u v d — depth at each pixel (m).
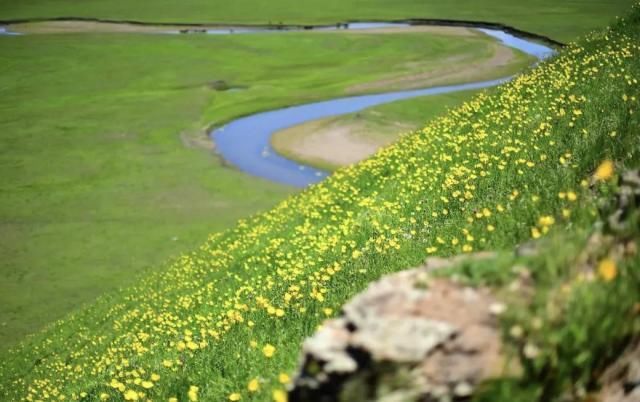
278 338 10.61
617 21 26.33
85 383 18.94
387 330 4.34
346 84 104.25
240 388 9.56
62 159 72.19
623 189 6.01
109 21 178.50
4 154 74.88
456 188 14.81
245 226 31.19
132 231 50.78
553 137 14.74
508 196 11.52
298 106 92.38
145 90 105.94
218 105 94.31
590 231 5.33
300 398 4.53
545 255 4.67
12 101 101.25
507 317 4.22
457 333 4.25
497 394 4.00
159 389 11.43
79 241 49.22
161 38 151.38
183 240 48.19
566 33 133.75
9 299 39.88
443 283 4.65
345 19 174.38
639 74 16.72
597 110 14.90
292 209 27.34
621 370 4.05
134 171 67.25
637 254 4.49
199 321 16.67
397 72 110.94
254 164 67.50
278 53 132.38
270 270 18.83
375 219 15.95
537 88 21.58
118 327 26.50
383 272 11.34
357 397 4.25
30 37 155.25
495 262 4.77
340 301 11.00
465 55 120.44
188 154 72.00
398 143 27.02
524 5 178.88
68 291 40.47
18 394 25.11
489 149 17.02
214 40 147.12
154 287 30.39
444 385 4.10
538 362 4.04
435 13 172.75
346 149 68.69
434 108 79.00
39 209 57.50
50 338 31.41
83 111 93.50
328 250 15.89
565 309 4.22
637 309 4.16
